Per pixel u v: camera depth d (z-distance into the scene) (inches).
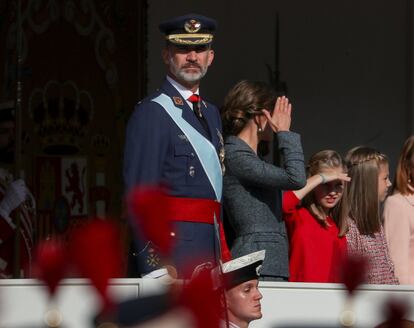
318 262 677.9
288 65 1306.6
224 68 1269.7
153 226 135.3
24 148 978.1
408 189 729.0
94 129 1074.1
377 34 1282.0
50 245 140.6
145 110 588.1
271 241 623.8
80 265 131.8
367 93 1284.4
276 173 618.5
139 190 136.2
